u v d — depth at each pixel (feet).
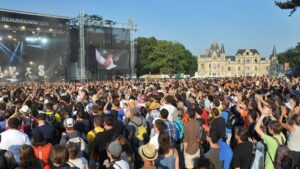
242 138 21.50
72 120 23.03
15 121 21.12
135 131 27.71
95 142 22.39
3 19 129.59
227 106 33.58
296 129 23.11
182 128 28.19
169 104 30.94
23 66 137.39
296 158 22.80
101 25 159.84
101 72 164.35
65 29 149.07
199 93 47.39
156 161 19.74
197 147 24.52
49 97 40.75
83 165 17.58
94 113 29.84
